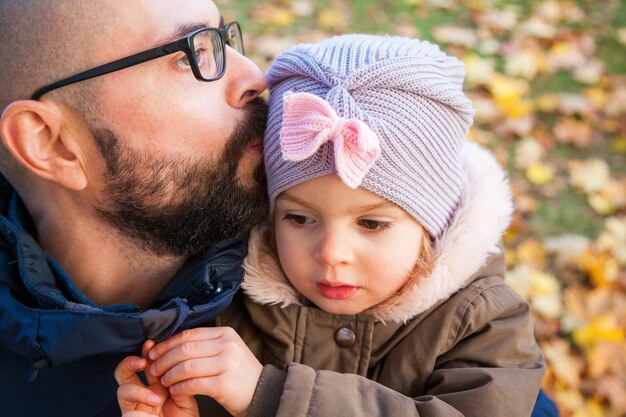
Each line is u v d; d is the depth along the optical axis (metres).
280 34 4.16
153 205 1.68
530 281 2.92
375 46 1.67
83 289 1.83
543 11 4.37
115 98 1.61
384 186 1.58
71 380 1.72
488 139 3.50
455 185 1.73
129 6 1.59
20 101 1.62
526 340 1.75
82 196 1.71
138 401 1.54
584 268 2.97
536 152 3.44
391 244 1.63
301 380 1.54
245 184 1.71
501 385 1.60
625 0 4.48
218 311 1.62
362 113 1.57
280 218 1.71
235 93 1.68
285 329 1.75
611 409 2.58
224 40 1.69
